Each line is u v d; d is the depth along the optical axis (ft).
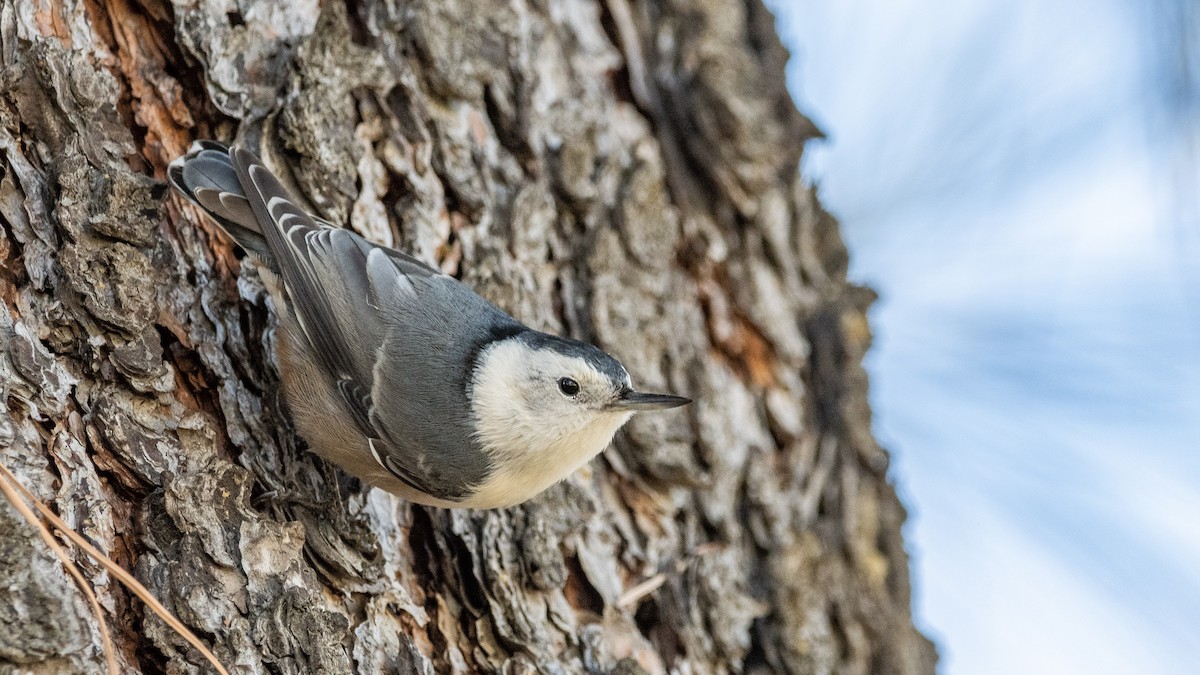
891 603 29.27
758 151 28.91
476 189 25.59
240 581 19.30
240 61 23.72
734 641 26.43
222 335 22.66
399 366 23.22
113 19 22.97
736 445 27.76
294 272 22.76
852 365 30.14
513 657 23.16
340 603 21.67
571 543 24.77
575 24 27.63
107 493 19.35
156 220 21.44
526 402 23.43
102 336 20.11
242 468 21.40
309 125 23.84
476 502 23.49
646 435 26.25
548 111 26.58
